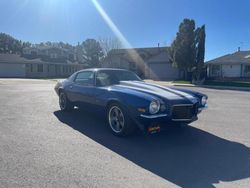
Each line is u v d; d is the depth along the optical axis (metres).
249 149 5.52
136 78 7.76
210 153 5.24
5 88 18.48
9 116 8.14
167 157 4.98
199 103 6.52
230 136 6.49
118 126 6.28
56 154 4.93
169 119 5.80
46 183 3.80
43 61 52.44
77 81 8.18
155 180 4.00
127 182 3.90
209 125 7.65
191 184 3.91
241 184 3.93
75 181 3.88
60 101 9.12
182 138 6.24
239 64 39.06
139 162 4.69
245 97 16.05
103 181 3.90
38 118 7.94
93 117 8.16
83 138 6.01
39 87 19.92
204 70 37.25
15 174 4.06
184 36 34.38
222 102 13.33
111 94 6.38
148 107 5.59
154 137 6.25
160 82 35.12
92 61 69.94
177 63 35.28
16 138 5.86
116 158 4.84
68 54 63.97
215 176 4.20
